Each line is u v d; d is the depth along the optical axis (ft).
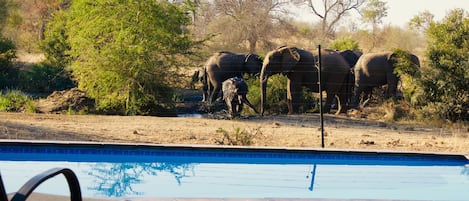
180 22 65.87
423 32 60.23
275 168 31.71
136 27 62.28
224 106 72.28
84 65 62.90
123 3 62.39
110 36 63.77
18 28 150.71
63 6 155.02
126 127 43.83
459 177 30.91
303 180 29.19
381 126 51.01
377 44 180.24
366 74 71.26
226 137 39.22
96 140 37.76
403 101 62.44
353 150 32.86
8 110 62.13
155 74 63.10
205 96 84.64
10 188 25.54
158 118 51.72
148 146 32.04
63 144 31.65
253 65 84.94
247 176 29.60
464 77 54.75
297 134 43.21
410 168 32.68
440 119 54.34
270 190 27.07
